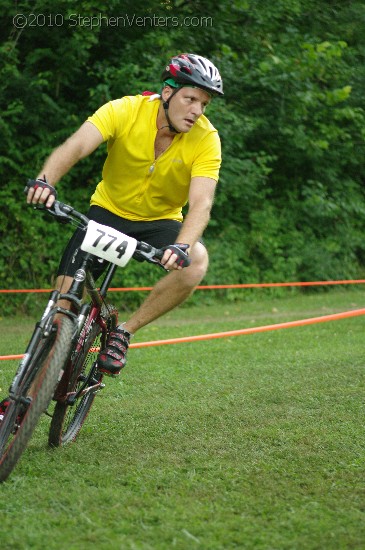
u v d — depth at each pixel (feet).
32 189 12.73
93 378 15.72
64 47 42.98
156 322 37.65
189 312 42.22
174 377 23.29
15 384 12.58
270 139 51.93
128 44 45.29
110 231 13.07
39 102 42.98
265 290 50.03
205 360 26.37
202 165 14.46
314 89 50.29
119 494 12.43
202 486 12.99
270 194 54.24
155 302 15.24
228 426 17.33
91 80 46.78
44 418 17.79
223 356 27.25
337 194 54.95
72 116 43.88
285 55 49.96
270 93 50.08
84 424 17.38
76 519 11.32
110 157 14.82
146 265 45.01
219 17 48.75
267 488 12.94
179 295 15.25
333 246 53.72
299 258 51.88
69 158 13.62
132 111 14.44
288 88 49.26
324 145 49.96
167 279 15.25
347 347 29.27
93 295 14.34
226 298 47.96
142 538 10.72
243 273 49.60
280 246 52.54
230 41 50.16
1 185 43.34
